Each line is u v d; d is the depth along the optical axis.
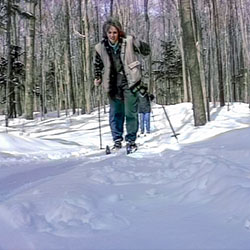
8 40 16.05
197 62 12.04
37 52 32.12
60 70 33.75
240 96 39.16
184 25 11.96
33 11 20.27
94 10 32.06
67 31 26.28
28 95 21.36
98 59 5.42
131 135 5.28
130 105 5.26
